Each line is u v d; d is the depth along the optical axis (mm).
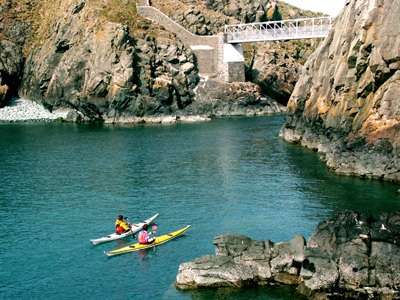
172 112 125812
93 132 100875
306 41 175000
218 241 30125
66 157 71250
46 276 31578
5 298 28812
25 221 42000
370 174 53031
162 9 152625
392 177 51281
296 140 82188
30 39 147750
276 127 105750
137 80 122812
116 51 121938
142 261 33562
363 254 27594
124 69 120500
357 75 59531
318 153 70500
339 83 64125
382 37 53906
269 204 45438
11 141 87938
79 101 127812
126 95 120188
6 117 127562
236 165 63469
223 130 101562
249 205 45344
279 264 28609
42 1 155250
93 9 133500
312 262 28062
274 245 29562
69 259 34125
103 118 128625
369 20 57469
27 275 31750
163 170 61312
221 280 28828
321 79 75375
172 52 134125
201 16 149875
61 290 29688
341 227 29578
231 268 28938
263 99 143875
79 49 128250
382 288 26781
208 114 135875
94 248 36031
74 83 128375
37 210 45031
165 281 30406
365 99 58844
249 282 28703
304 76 85250
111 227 40312
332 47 73625
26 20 149000
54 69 135500
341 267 27547
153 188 52312
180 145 81438
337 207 43750
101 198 48719
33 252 35344
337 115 64812
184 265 29734
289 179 54781
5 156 72500
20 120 126062
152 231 38938
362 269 27188
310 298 27141
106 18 131125
